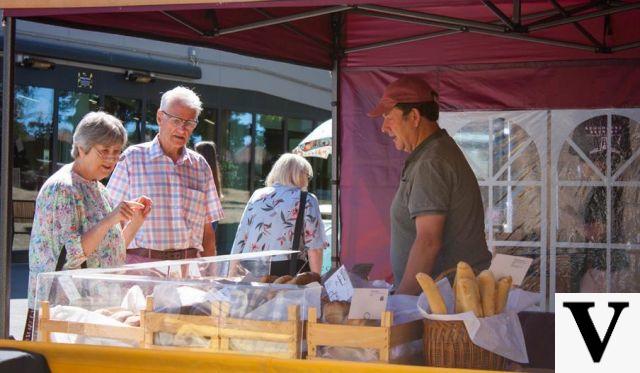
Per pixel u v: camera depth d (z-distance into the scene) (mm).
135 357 3002
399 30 7051
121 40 14727
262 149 17375
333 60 7266
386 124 4305
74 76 14086
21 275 13195
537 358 3932
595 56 6727
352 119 7293
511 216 7074
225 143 16500
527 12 6477
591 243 6922
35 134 13664
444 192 4020
